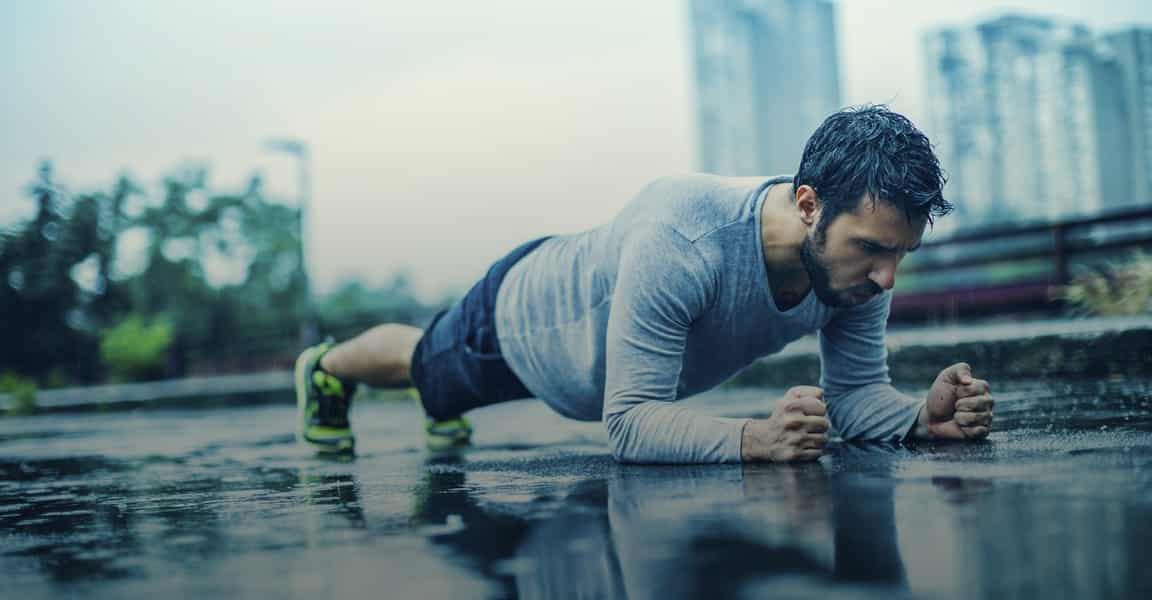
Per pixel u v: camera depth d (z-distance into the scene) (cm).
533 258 268
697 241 214
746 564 109
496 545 130
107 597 113
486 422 486
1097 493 137
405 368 319
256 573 121
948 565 104
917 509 134
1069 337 438
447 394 303
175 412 1045
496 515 155
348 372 331
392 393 964
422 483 209
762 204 215
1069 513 125
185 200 4128
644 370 216
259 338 2375
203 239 4134
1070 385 393
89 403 1239
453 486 200
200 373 2339
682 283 213
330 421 341
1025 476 157
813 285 206
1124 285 679
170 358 2361
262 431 551
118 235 3575
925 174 187
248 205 4234
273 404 1073
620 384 218
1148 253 851
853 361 248
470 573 114
